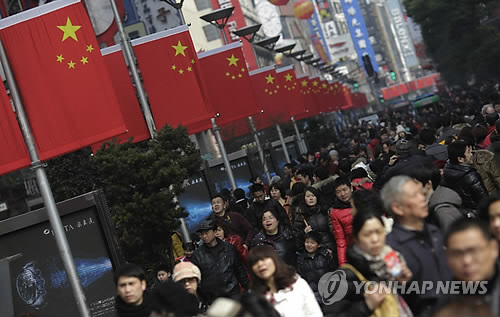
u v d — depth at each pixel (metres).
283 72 71.31
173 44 36.28
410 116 118.75
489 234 10.08
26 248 23.83
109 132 24.16
